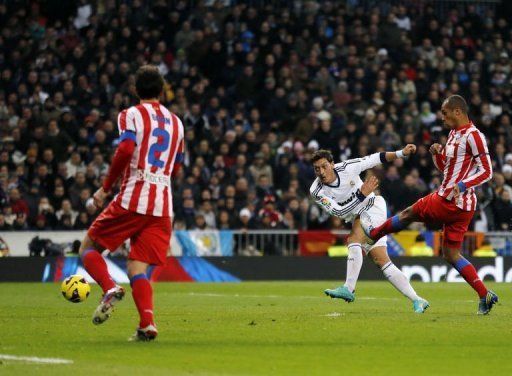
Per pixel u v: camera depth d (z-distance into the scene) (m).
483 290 20.88
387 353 14.68
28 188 43.22
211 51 51.38
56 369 12.93
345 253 42.50
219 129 47.44
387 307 23.64
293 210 43.59
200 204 44.00
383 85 51.41
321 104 49.41
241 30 52.81
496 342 15.93
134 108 15.87
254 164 45.47
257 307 23.88
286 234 42.44
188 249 41.56
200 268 40.97
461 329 17.62
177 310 22.67
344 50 52.78
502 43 57.34
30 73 48.75
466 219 21.00
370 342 15.85
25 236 40.16
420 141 49.25
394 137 47.94
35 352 14.62
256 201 44.16
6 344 15.52
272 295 30.30
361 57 53.28
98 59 49.78
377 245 21.78
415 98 52.19
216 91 50.16
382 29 54.81
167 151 15.96
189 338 16.27
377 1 58.34
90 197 41.81
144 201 15.73
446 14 59.47
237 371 12.93
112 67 49.16
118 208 15.79
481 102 52.28
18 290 32.91
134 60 50.25
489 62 55.31
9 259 39.16
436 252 43.00
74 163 44.56
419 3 59.00
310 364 13.59
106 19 53.09
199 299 27.91
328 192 22.25
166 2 53.41
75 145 46.25
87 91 48.28
